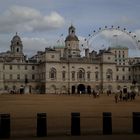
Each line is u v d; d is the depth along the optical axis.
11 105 79.25
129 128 35.28
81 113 54.94
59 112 57.06
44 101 102.19
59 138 28.77
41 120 29.97
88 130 33.84
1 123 28.64
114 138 28.58
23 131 33.38
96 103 90.81
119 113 54.66
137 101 105.38
